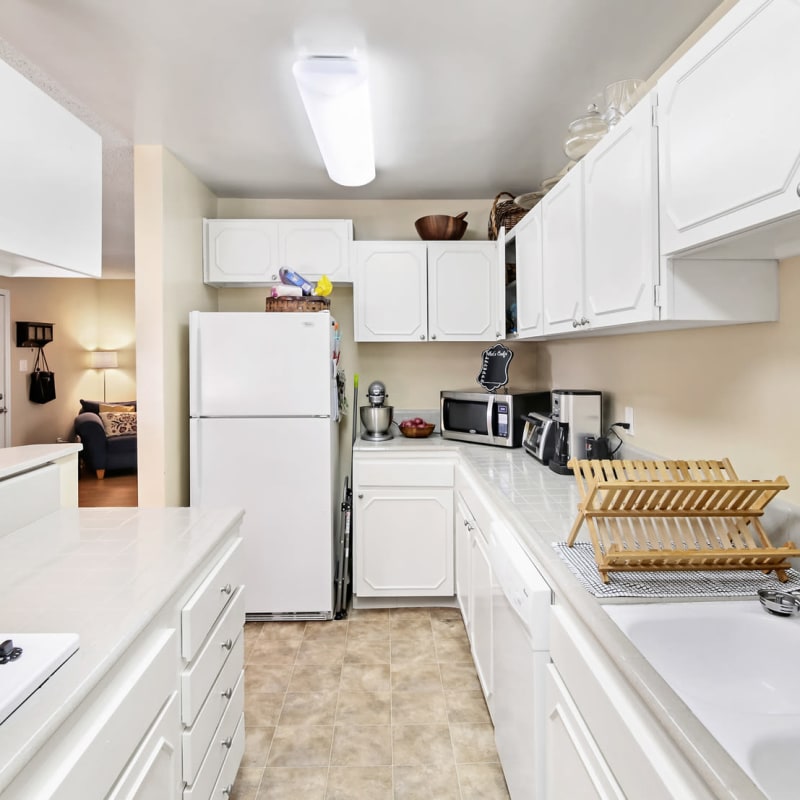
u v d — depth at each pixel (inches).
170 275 99.1
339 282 119.0
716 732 27.4
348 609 110.6
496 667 63.6
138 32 62.9
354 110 73.9
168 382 98.4
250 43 65.1
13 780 24.5
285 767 66.4
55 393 234.1
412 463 107.5
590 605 38.6
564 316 71.2
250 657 91.6
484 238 128.6
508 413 106.3
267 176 111.3
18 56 67.7
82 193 46.5
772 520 47.9
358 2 57.7
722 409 56.9
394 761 67.5
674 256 45.9
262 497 101.9
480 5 58.4
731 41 36.1
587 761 35.5
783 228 35.5
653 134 46.8
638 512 45.4
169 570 45.0
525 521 58.5
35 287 229.8
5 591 40.9
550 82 74.8
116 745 32.5
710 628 38.6
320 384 101.3
